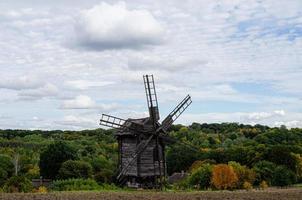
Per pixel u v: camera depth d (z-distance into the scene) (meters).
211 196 39.28
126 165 58.66
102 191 46.59
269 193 42.88
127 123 58.53
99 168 105.94
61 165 98.19
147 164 57.38
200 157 127.81
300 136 163.88
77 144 152.12
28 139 186.00
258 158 112.69
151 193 42.41
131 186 57.97
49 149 103.56
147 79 58.31
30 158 134.25
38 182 87.19
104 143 163.62
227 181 77.69
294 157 110.88
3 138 184.50
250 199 37.28
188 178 85.31
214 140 176.38
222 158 123.25
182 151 129.75
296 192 44.50
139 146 57.25
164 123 59.56
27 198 35.94
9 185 59.31
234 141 173.88
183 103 61.28
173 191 48.75
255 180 93.62
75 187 55.19
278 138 156.62
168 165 131.00
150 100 58.44
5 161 113.31
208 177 80.00
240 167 94.12
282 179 94.75
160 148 59.16
